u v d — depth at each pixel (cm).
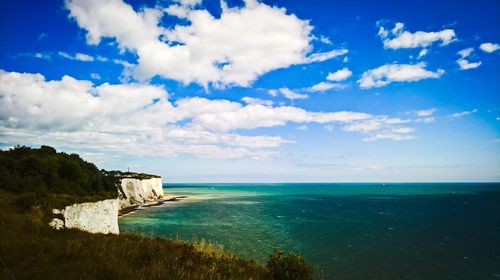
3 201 2573
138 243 1833
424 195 19038
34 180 3506
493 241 5009
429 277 3222
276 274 1669
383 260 3812
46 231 1767
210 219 7338
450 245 4694
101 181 5012
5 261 1102
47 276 1034
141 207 10269
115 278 1130
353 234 5519
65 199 3409
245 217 7838
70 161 4522
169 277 1256
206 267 1544
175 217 7644
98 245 1580
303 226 6400
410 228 6241
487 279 3192
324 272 3316
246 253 3950
